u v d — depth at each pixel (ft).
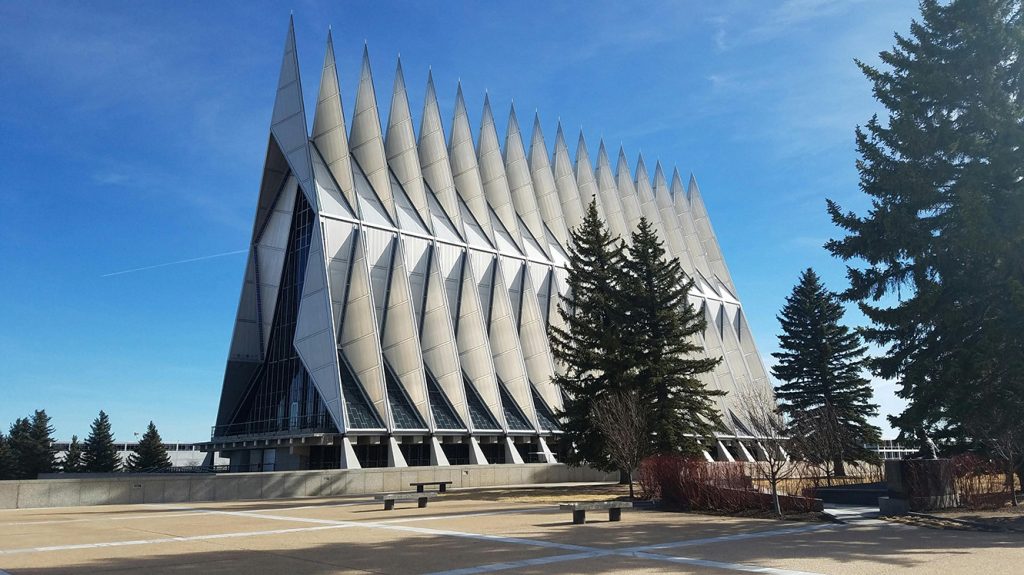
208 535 48.16
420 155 176.04
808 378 182.39
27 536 48.03
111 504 82.53
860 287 74.13
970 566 33.01
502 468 127.65
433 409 143.74
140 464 258.78
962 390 66.44
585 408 102.78
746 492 66.13
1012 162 65.51
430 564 34.32
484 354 155.43
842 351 181.16
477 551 38.88
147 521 59.77
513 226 182.60
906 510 63.05
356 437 126.62
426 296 155.74
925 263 69.82
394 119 167.94
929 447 93.20
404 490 110.63
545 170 201.36
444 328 150.71
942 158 71.67
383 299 148.97
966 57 71.61
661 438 96.43
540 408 166.09
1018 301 60.29
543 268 186.70
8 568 33.83
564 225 197.98
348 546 41.50
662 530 50.49
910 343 73.00
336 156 150.00
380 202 155.43
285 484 97.71
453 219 168.45
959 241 64.34
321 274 133.69
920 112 71.77
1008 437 70.18
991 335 62.08
